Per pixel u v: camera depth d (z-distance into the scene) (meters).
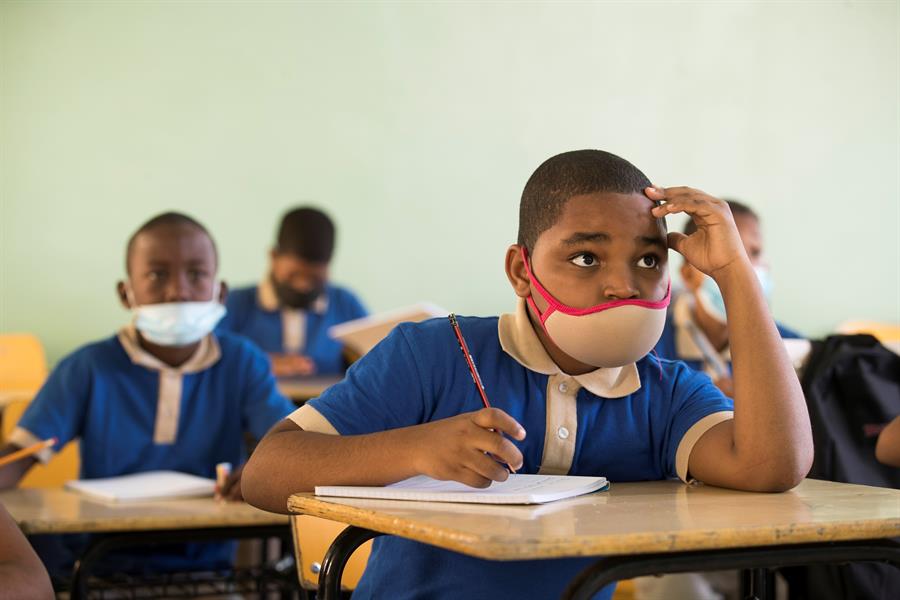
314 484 1.24
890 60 5.86
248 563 2.96
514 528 0.94
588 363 1.34
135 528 1.67
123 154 5.30
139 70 5.31
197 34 5.37
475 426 1.15
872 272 5.91
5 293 5.17
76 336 5.24
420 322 1.49
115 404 2.36
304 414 1.37
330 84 5.51
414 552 1.35
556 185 1.31
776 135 5.82
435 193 5.61
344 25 5.52
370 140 5.55
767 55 5.80
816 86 5.83
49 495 1.97
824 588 1.89
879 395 1.99
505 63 5.65
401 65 5.57
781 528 0.98
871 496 1.24
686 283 2.88
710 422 1.38
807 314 5.86
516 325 1.43
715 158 5.79
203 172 5.39
